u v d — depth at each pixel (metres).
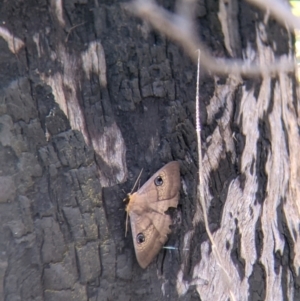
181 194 0.94
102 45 0.92
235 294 0.95
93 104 0.92
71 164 0.92
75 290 0.92
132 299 0.93
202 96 0.95
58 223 0.91
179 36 0.94
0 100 0.91
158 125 0.94
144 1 0.93
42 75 0.91
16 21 0.91
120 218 0.93
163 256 0.94
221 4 0.95
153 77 0.93
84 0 0.92
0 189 0.90
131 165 0.93
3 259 0.91
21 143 0.91
